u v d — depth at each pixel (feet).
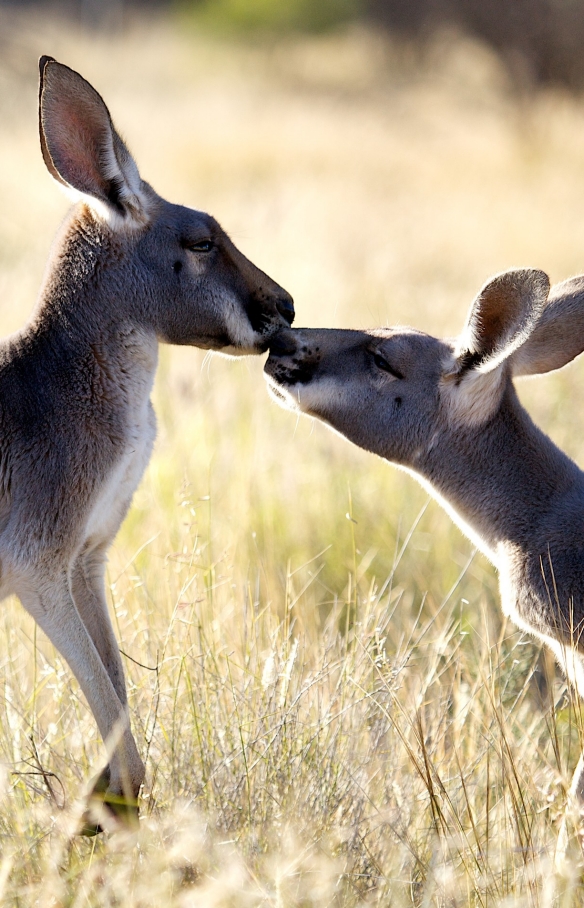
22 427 27.58
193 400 51.21
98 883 24.53
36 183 104.83
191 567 33.30
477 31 186.29
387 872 24.99
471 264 89.20
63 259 29.40
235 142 138.72
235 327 30.89
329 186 118.01
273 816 26.22
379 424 29.99
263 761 27.43
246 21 309.22
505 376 28.99
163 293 29.96
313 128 158.20
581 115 158.10
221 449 46.32
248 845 25.31
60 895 23.38
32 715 29.04
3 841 25.29
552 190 120.47
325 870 23.41
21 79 190.60
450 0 206.59
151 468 43.50
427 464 29.81
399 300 69.41
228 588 35.09
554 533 27.48
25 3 330.95
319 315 62.54
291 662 28.37
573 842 25.30
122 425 28.84
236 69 255.91
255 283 31.19
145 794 27.30
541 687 34.53
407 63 246.06
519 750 29.50
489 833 26.09
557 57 170.81
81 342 28.73
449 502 29.81
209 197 109.09
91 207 29.37
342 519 42.63
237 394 52.08
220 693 29.68
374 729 28.71
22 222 92.32
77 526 27.73
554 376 55.01
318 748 27.48
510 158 138.51
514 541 27.99
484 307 27.14
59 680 29.09
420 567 40.65
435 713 30.60
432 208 110.42
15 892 23.21
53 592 27.40
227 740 28.19
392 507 43.68
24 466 27.40
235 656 31.96
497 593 38.96
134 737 28.78
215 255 30.66
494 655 33.83
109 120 28.45
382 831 26.35
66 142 28.30
